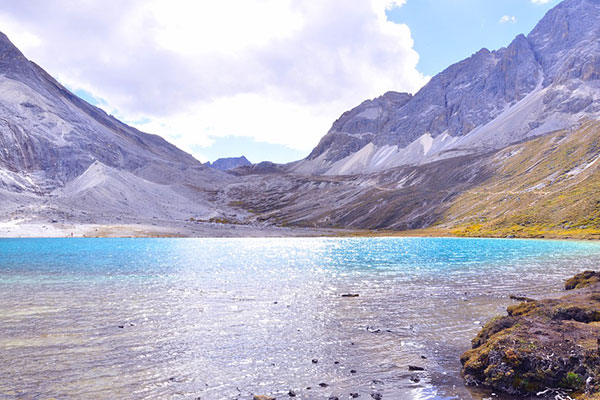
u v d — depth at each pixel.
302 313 25.58
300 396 13.32
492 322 17.59
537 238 107.75
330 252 83.62
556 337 15.18
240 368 15.99
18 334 20.67
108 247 102.06
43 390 13.71
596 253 69.81
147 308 27.12
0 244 113.06
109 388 13.95
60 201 193.75
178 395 13.45
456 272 46.91
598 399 11.69
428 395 13.30
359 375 15.18
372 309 26.73
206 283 38.88
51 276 44.44
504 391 13.52
